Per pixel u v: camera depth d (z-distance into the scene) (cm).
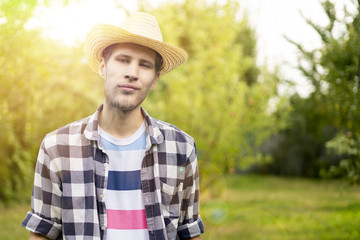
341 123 498
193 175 164
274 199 891
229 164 772
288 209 689
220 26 762
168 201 157
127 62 148
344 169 519
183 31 759
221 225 603
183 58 161
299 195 961
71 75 519
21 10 364
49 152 149
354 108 454
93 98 564
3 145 580
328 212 656
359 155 479
